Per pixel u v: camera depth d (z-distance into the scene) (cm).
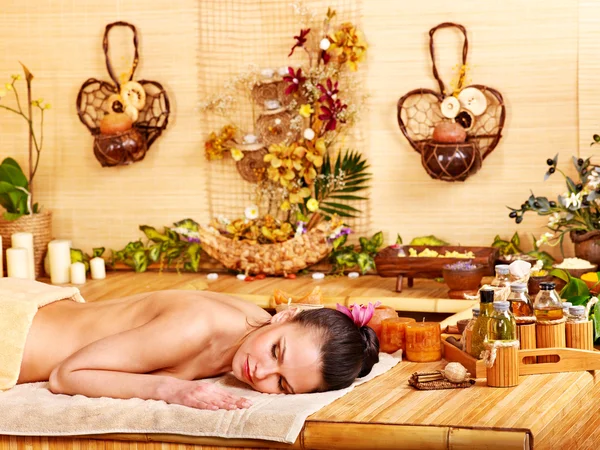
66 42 455
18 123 465
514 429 227
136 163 455
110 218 461
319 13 424
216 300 287
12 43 461
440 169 396
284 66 432
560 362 278
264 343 259
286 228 425
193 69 442
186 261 447
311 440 236
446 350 301
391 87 420
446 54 411
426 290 381
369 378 276
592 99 398
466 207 417
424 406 247
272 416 238
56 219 465
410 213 424
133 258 450
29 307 281
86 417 250
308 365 255
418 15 413
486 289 278
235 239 427
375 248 424
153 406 250
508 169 411
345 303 367
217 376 284
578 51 398
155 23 444
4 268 446
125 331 271
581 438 267
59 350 280
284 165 422
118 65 450
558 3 398
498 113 406
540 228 409
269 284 408
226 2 436
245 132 440
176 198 452
